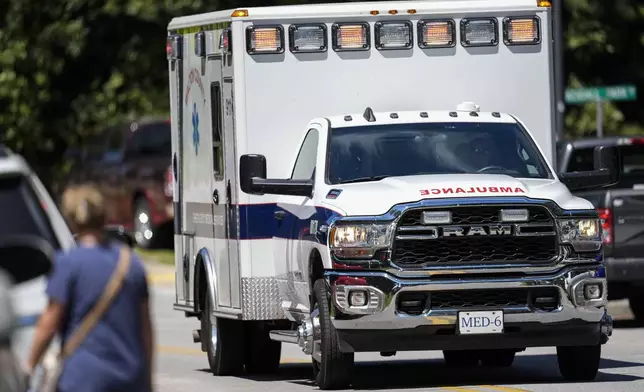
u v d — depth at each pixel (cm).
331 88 4422
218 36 4512
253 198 4338
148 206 8838
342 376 3881
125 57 10356
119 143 9181
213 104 4581
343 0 8906
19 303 2373
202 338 4791
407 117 4222
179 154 5000
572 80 10388
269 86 4372
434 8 4488
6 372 2108
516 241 3822
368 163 4084
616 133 10181
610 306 6888
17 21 10419
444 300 3791
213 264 4625
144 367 2366
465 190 3812
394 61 4462
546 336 3850
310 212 4022
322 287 3869
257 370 4688
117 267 2350
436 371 4500
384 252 3775
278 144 4381
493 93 4528
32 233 2452
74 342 2327
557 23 7094
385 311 3762
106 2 10231
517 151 4169
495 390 3869
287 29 4391
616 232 5594
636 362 4525
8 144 10544
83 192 2386
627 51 10769
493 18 4528
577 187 4244
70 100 10750
